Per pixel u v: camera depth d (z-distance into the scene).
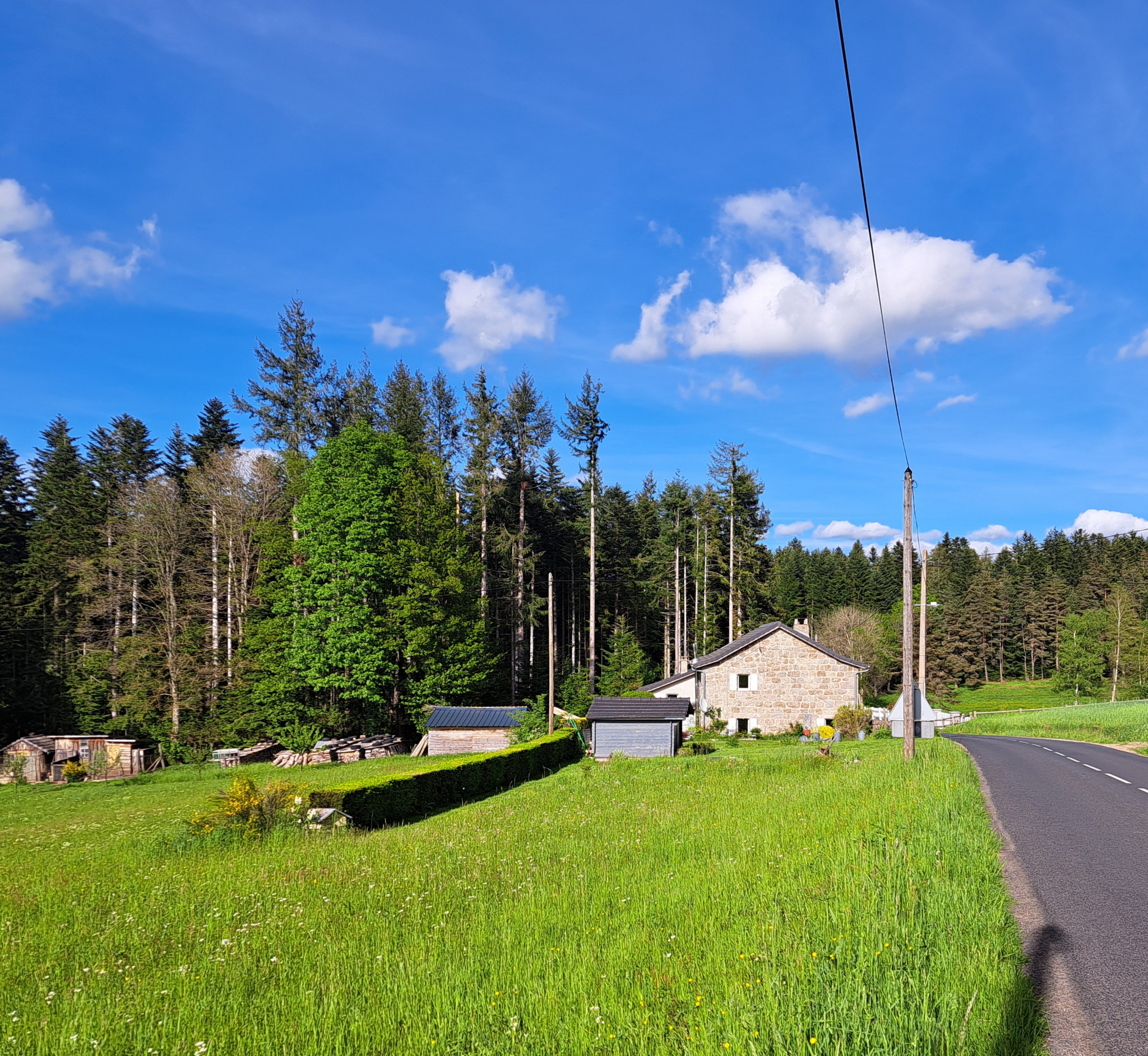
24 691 47.59
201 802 26.20
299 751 38.75
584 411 55.81
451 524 46.41
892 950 5.77
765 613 73.75
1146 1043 4.88
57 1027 5.89
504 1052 4.93
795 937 6.39
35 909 10.39
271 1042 5.34
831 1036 4.55
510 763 28.61
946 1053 4.43
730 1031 4.70
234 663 41.56
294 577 41.12
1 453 58.09
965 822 11.39
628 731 37.09
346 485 41.97
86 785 35.44
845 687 44.16
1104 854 10.44
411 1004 5.84
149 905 10.12
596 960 6.57
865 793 15.95
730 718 44.97
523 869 10.95
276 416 47.56
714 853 11.12
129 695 41.44
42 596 49.81
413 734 45.28
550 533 66.25
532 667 57.38
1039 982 5.91
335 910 9.18
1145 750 29.30
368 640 40.72
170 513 41.50
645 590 72.06
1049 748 31.86
